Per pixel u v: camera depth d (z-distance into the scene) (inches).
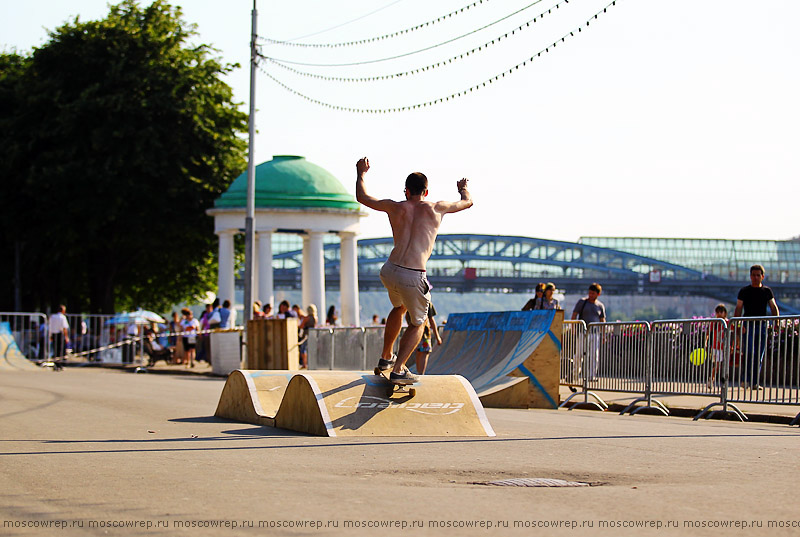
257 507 238.1
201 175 1745.8
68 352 1349.7
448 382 435.5
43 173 1656.0
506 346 698.2
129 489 267.6
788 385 533.0
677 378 597.6
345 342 1037.8
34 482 282.5
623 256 5334.6
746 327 557.6
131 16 1782.7
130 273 1973.4
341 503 242.8
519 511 231.9
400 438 395.2
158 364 1507.1
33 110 1739.7
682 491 262.4
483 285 5241.1
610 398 703.7
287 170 1462.8
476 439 394.3
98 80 1734.7
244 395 487.8
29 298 2046.0
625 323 636.7
